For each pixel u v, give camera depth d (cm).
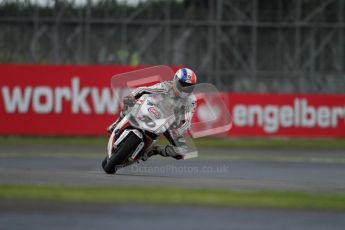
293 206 2489
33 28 7644
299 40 7731
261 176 4259
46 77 6962
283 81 7681
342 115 7044
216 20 7725
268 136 6981
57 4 7662
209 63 7700
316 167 5012
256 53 7725
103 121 6981
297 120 7006
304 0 7762
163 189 2744
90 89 6962
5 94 6956
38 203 2411
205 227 2116
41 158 5344
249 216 2298
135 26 7700
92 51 7675
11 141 6750
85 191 2628
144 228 2078
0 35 7644
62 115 6981
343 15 7738
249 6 7750
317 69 7725
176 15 7719
